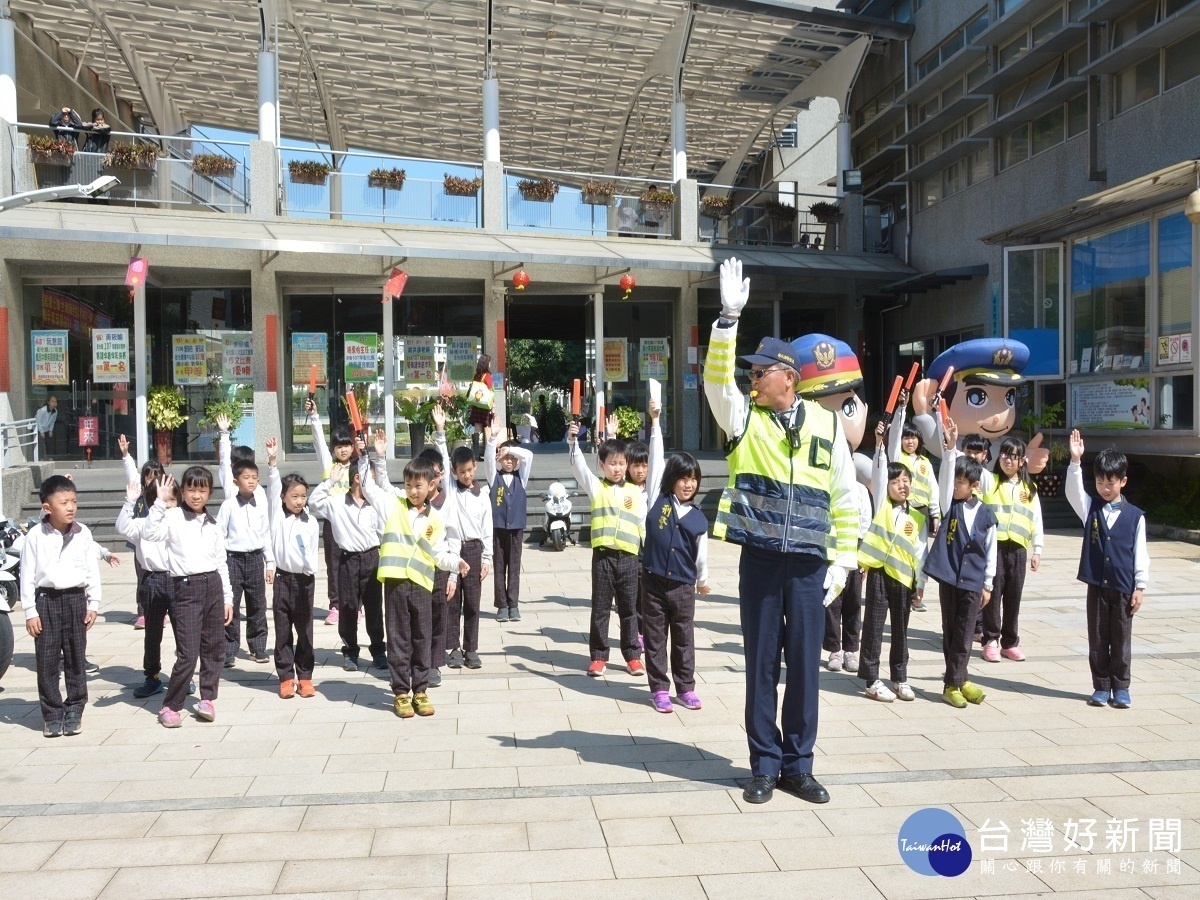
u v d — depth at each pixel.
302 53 18.94
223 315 16.80
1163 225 13.03
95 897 3.57
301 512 6.18
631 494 6.72
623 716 5.78
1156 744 5.23
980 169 18.25
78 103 19.30
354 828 4.17
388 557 5.77
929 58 19.94
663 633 5.91
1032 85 16.55
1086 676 6.72
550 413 21.66
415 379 17.75
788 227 20.03
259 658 7.32
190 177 15.95
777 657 4.58
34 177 15.09
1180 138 13.11
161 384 16.56
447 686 6.48
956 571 5.96
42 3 16.53
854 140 23.11
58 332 16.06
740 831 4.12
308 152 16.45
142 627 8.15
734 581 10.24
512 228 17.58
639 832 4.11
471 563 6.95
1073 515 14.61
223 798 4.52
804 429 4.59
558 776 4.77
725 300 4.54
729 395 4.59
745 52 19.28
